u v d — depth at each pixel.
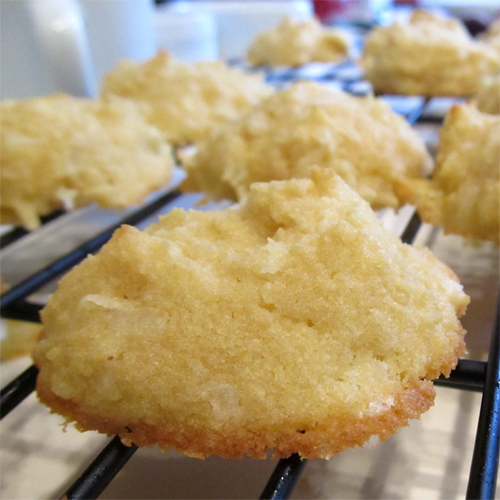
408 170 0.16
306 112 0.16
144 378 0.09
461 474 0.10
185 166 0.18
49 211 0.17
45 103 0.18
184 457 0.11
